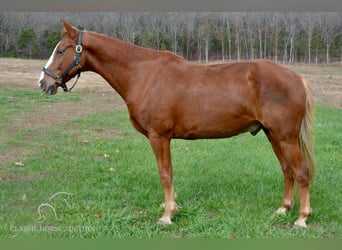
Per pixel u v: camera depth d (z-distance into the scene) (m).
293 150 3.96
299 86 3.92
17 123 9.36
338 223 4.22
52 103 12.38
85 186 5.26
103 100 13.36
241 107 3.95
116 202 4.75
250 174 5.79
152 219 4.33
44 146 7.34
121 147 7.41
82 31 4.26
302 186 4.04
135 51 4.25
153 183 5.41
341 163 6.34
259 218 4.30
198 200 4.84
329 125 9.20
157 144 4.13
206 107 3.98
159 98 4.02
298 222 4.09
